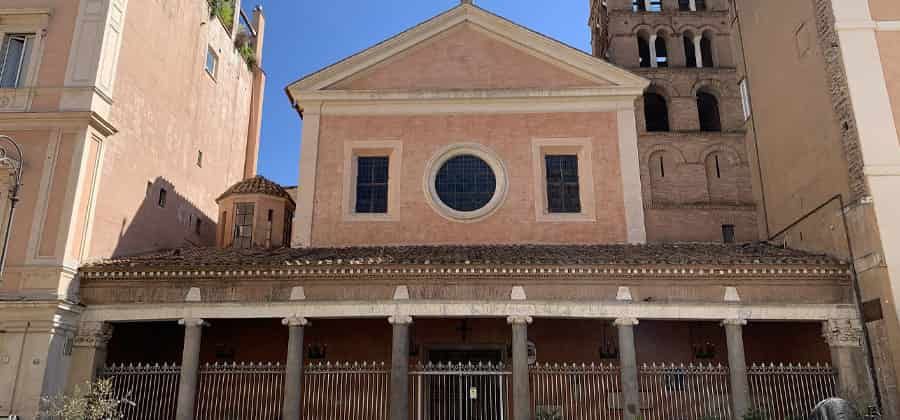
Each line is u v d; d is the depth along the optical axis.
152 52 21.97
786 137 20.12
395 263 16.42
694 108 23.75
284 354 19.28
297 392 16.11
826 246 17.56
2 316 15.91
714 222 22.03
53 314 15.82
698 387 17.09
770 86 21.28
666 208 22.14
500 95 21.66
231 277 16.86
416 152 21.34
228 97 30.38
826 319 16.14
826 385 16.14
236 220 23.52
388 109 21.86
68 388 16.23
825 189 17.84
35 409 15.16
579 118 21.58
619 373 16.61
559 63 22.22
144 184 21.27
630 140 21.20
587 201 20.80
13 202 14.78
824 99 17.98
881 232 15.63
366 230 20.55
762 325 19.36
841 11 17.69
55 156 17.36
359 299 16.58
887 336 15.09
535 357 18.78
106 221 18.58
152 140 21.91
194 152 26.00
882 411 15.07
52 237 16.64
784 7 20.33
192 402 16.16
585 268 16.27
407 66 22.38
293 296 16.72
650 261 16.31
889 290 15.21
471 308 16.38
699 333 19.17
